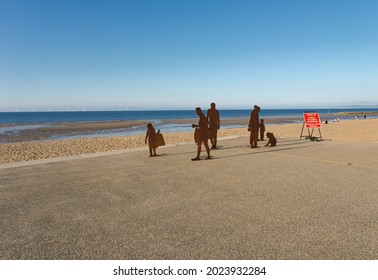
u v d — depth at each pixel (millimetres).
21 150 19469
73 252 3482
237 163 8953
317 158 9625
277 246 3502
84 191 6195
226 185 6379
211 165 8734
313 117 15945
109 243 3688
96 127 51438
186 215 4598
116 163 9586
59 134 37156
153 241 3713
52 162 9977
